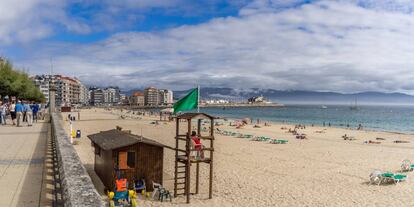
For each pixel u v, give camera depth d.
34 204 8.11
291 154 32.22
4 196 8.69
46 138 20.41
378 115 171.25
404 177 21.09
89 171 20.30
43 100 114.06
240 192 18.00
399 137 57.22
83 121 74.44
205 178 20.91
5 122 30.17
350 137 52.22
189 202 15.87
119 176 15.42
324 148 37.94
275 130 66.25
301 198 17.34
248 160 27.89
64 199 6.51
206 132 56.22
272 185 19.75
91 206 5.38
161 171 16.53
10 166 12.20
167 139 42.34
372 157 31.84
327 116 156.62
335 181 21.34
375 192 18.95
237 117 140.38
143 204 15.16
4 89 54.53
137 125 68.56
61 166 9.08
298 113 195.88
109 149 15.46
